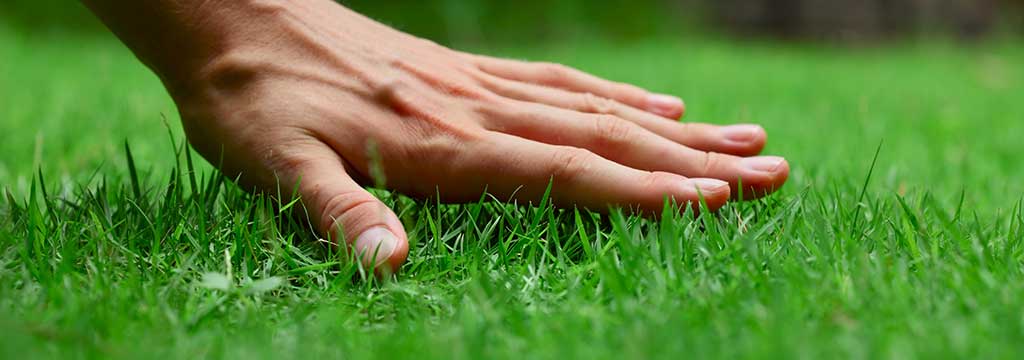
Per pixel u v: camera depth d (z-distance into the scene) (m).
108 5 0.54
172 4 0.54
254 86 0.54
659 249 0.50
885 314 0.45
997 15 2.88
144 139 0.79
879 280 0.47
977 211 0.61
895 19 2.89
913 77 1.63
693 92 1.27
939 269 0.48
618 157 0.56
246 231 0.51
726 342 0.44
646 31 2.58
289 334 0.46
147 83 1.23
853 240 0.51
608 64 1.75
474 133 0.55
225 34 0.55
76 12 2.25
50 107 0.94
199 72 0.55
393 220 0.51
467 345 0.44
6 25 2.12
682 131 0.59
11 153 0.71
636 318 0.45
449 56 0.60
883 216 0.54
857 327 0.44
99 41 2.09
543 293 0.49
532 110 0.56
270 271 0.51
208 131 0.55
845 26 2.86
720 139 0.59
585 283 0.49
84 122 0.84
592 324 0.46
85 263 0.51
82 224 0.53
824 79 1.56
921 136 0.87
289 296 0.49
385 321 0.48
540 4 2.48
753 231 0.52
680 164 0.56
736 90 1.32
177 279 0.49
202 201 0.54
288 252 0.52
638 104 0.62
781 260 0.50
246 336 0.45
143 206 0.55
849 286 0.47
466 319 0.46
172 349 0.44
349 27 0.57
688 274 0.49
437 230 0.53
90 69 1.39
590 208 0.54
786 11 2.88
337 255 0.52
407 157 0.55
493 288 0.48
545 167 0.54
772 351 0.43
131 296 0.47
